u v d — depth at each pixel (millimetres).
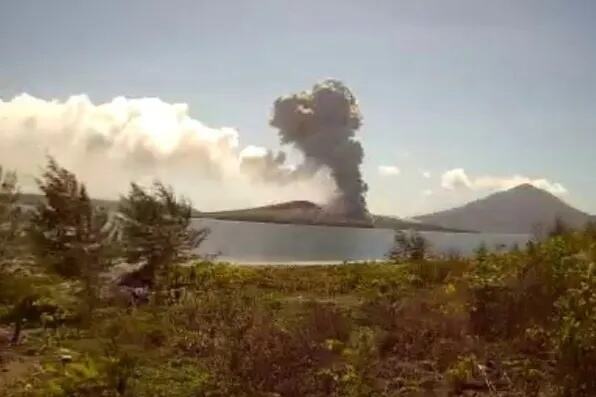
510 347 9383
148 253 21594
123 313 14461
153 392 8328
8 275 15227
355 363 8945
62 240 18969
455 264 20875
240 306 14422
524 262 11664
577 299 7301
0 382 9117
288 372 8695
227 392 8328
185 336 11664
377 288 19188
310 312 12758
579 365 6973
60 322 13867
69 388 8180
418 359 9688
